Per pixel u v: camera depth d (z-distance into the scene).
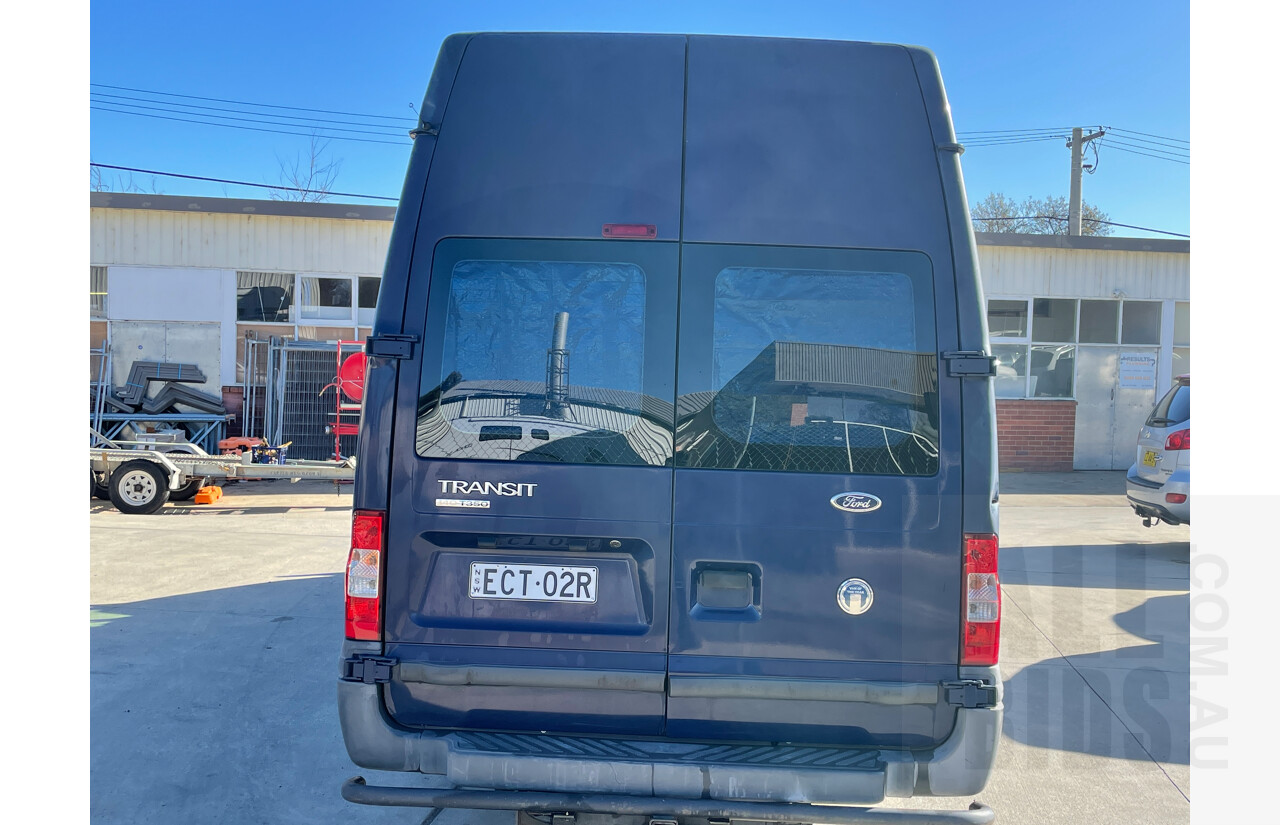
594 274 2.76
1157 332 15.06
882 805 3.63
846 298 2.75
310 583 7.14
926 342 2.73
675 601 2.71
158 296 13.58
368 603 2.74
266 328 13.74
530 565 2.74
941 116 2.79
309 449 13.41
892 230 2.75
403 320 2.77
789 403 2.74
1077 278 14.92
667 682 2.70
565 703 2.73
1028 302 14.88
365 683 2.72
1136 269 14.96
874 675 2.69
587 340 2.76
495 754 2.62
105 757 3.95
